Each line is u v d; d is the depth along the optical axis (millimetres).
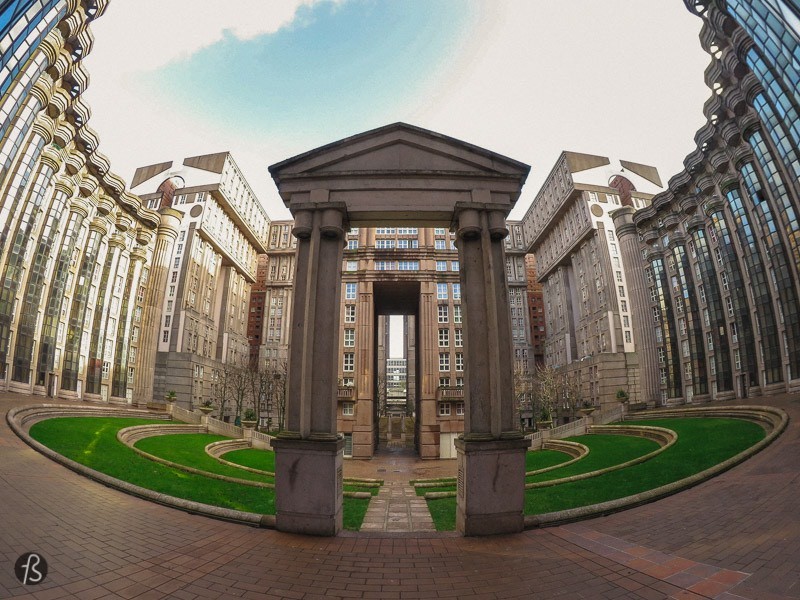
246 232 95688
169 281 74375
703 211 51281
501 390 9977
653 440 29078
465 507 9156
